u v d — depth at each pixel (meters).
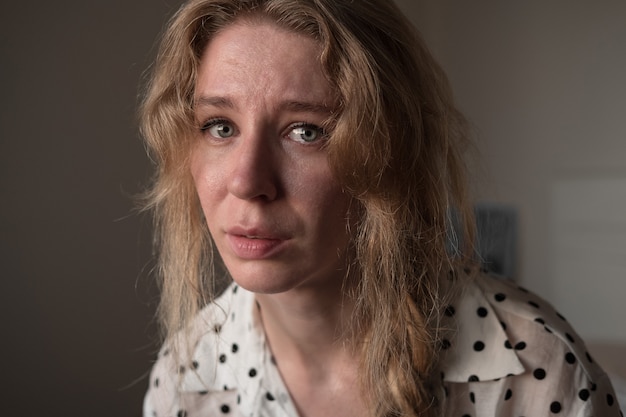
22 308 1.41
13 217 1.39
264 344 0.77
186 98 0.65
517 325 0.71
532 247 1.98
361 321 0.70
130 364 1.59
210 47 0.61
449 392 0.71
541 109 1.95
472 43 2.13
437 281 0.71
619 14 1.73
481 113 2.12
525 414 0.69
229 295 0.84
